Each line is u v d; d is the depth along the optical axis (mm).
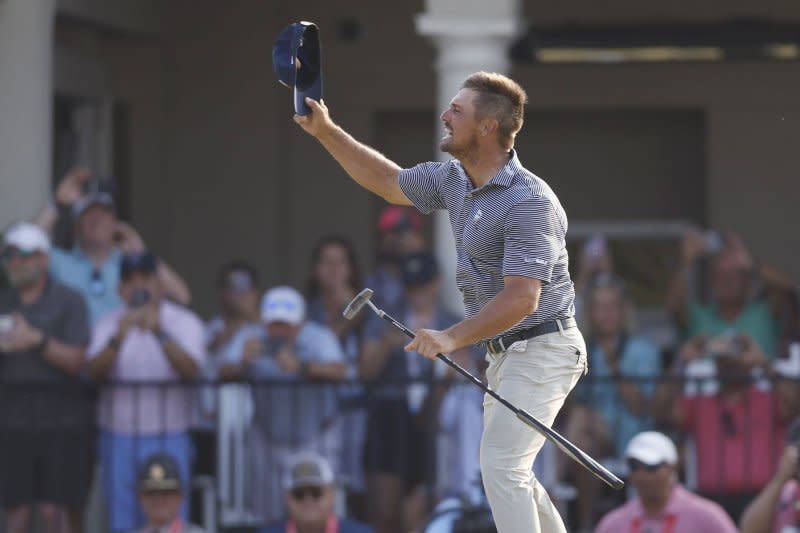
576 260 42469
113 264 31781
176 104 41812
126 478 29219
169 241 41969
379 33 41938
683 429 29672
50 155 33750
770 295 32344
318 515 26875
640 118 42406
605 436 29969
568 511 30000
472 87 16750
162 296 30125
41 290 29891
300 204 42250
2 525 28938
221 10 41812
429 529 25594
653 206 42406
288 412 29641
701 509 26188
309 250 42250
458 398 29344
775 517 26375
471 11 31016
